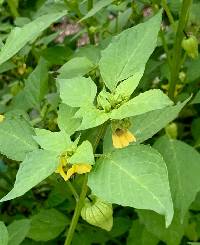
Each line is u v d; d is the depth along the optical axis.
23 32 0.28
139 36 0.25
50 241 0.40
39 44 0.44
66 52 0.40
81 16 0.42
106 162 0.22
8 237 0.29
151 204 0.20
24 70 0.42
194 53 0.36
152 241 0.36
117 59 0.25
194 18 0.40
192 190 0.31
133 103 0.22
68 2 0.41
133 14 0.42
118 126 0.23
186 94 0.40
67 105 0.26
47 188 0.44
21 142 0.27
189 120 0.49
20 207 0.46
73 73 0.31
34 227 0.36
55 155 0.23
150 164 0.22
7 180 0.42
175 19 0.43
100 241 0.39
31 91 0.36
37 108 0.36
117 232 0.39
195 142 0.42
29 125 0.27
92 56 0.35
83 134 0.30
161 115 0.27
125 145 0.23
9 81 0.54
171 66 0.37
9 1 0.45
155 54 0.42
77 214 0.26
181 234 0.33
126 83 0.24
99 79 0.33
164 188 0.21
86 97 0.24
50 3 0.46
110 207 0.27
